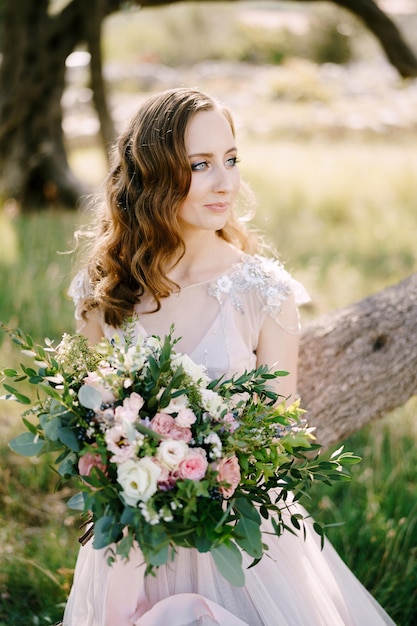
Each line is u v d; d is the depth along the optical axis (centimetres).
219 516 180
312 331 297
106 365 188
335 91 2017
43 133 912
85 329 247
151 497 172
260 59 2581
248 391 199
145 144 212
